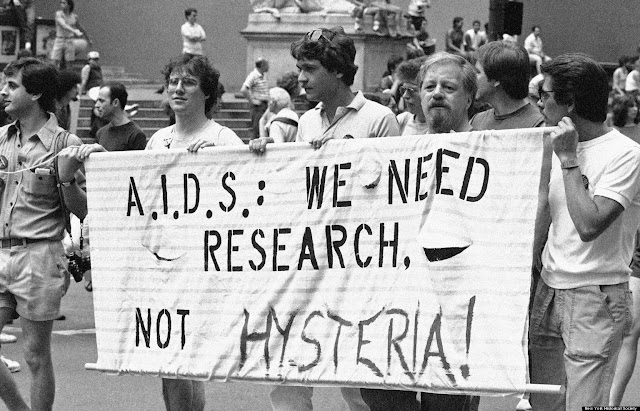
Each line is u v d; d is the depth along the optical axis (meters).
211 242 6.94
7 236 7.71
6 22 35.19
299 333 6.66
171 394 7.50
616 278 6.14
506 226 6.14
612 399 8.38
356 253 6.53
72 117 26.41
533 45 39.06
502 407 9.59
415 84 8.67
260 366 6.75
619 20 42.12
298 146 6.69
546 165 6.20
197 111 7.50
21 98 7.69
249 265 6.83
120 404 9.55
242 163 6.86
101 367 7.21
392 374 6.34
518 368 6.03
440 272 6.25
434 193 6.31
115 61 41.78
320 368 6.58
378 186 6.47
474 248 6.20
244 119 29.19
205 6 41.31
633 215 6.18
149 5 41.47
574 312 6.16
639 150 6.06
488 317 6.13
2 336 11.73
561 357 6.40
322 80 7.44
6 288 7.70
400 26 32.03
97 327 7.23
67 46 34.12
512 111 7.94
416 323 6.31
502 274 6.12
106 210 7.21
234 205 6.88
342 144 6.57
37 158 7.68
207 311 6.94
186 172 7.01
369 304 6.48
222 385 10.32
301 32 30.80
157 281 7.09
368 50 30.64
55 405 9.48
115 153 7.17
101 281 7.23
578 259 6.14
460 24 36.22
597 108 6.10
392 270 6.43
